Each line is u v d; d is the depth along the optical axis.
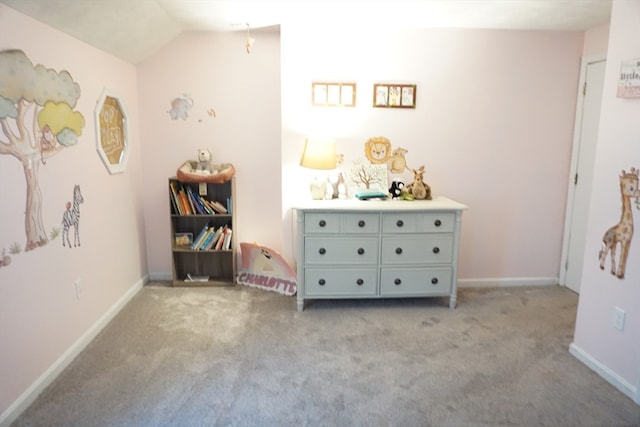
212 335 2.63
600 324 2.22
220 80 3.45
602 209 2.20
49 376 2.09
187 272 3.68
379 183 3.32
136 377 2.15
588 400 2.00
